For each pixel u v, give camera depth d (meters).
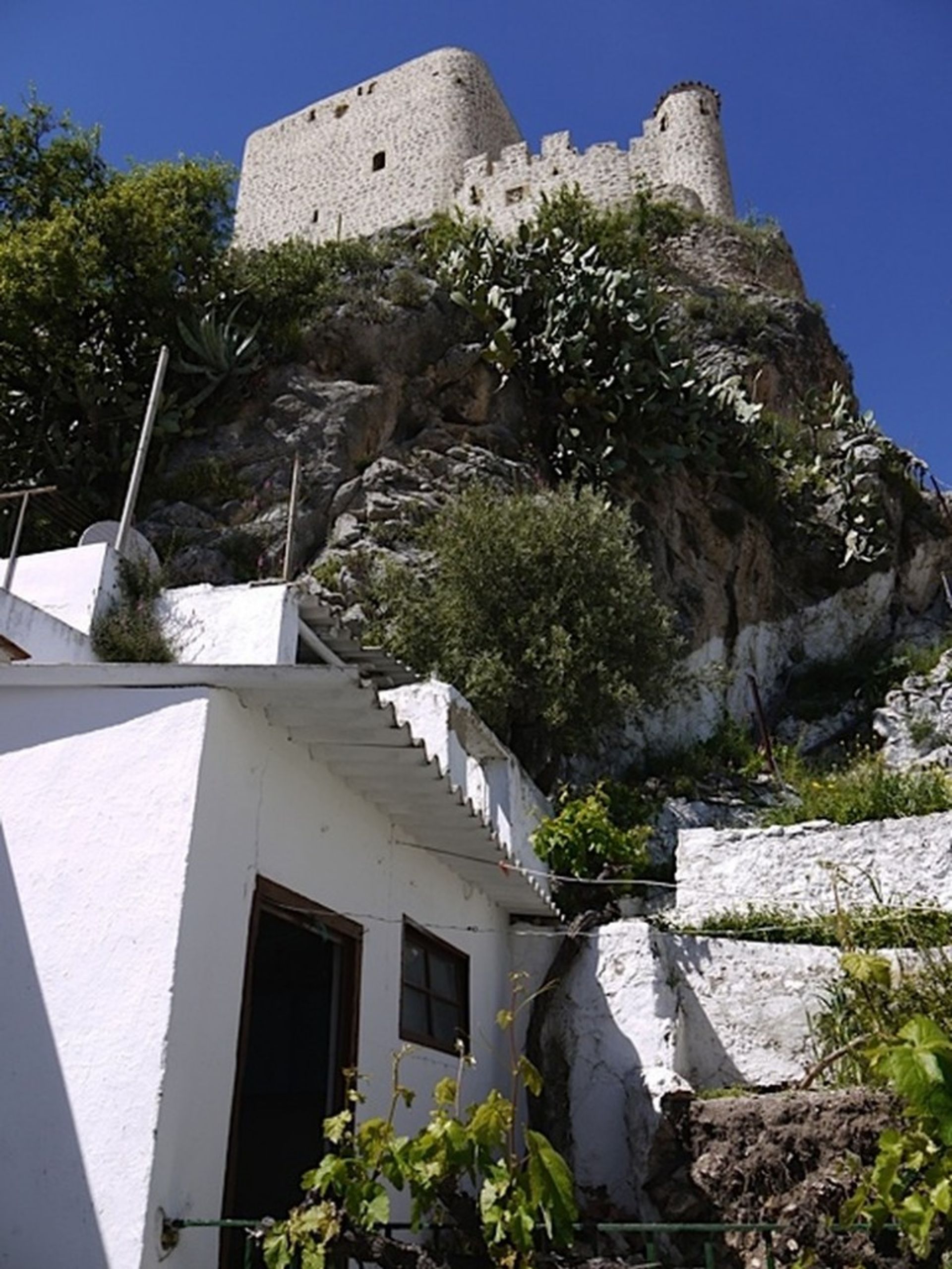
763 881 10.36
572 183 35.16
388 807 6.95
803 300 33.00
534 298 22.44
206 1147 4.47
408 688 10.59
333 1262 3.86
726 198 36.31
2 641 8.17
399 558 17.22
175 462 19.03
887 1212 3.62
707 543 22.09
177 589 10.68
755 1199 6.50
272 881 5.41
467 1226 3.92
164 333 20.55
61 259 19.12
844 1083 7.44
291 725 5.60
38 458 18.62
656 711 17.88
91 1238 4.00
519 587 15.21
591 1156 8.47
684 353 23.73
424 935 7.57
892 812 11.14
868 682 20.97
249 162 42.66
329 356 20.75
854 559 23.19
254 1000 7.54
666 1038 8.69
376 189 38.69
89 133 22.45
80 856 4.78
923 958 8.15
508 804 10.92
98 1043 4.35
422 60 40.09
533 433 21.77
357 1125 5.98
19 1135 4.27
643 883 10.52
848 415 26.78
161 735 4.96
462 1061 4.82
